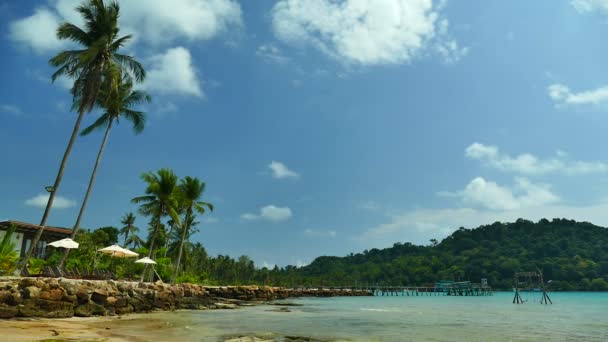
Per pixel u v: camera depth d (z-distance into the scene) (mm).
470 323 27438
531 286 93875
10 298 19125
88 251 50281
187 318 24984
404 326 24188
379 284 184250
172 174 44094
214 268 104125
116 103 34312
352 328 22297
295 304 53156
